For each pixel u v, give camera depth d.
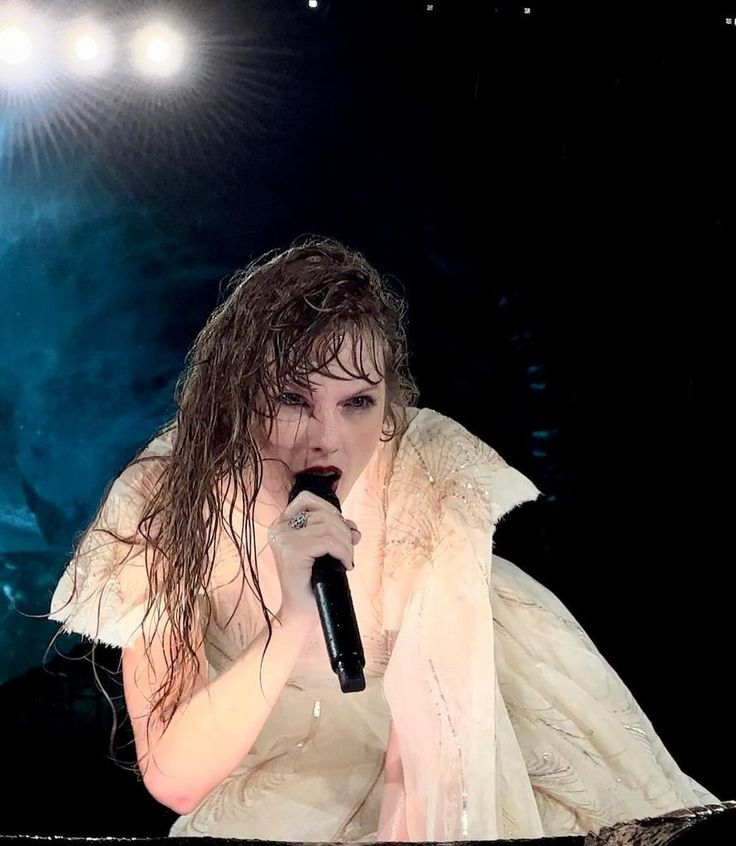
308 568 2.10
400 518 2.43
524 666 2.54
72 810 3.23
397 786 2.33
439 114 5.02
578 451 5.04
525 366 5.13
